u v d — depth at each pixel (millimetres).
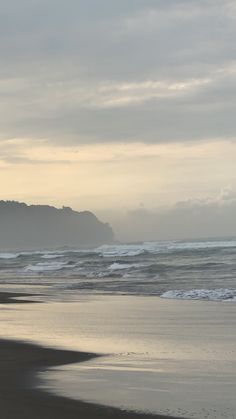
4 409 7391
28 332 15008
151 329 15227
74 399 7926
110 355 11406
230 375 9414
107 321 17141
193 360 10758
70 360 10930
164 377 9344
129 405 7605
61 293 28516
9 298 26484
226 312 18594
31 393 8305
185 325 15867
